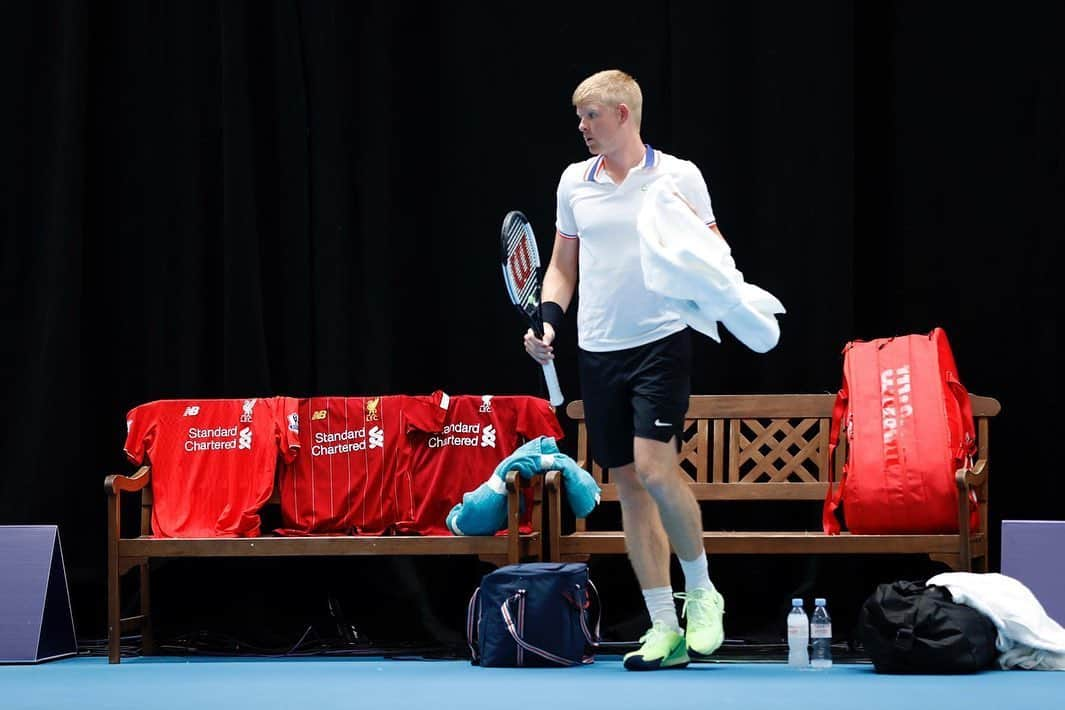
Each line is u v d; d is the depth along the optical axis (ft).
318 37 57.47
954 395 50.31
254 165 57.52
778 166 55.47
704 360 56.29
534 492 51.42
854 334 56.39
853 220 55.57
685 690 36.83
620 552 49.11
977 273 55.77
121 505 58.23
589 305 42.55
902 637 41.09
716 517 56.70
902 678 40.09
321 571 57.26
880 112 56.70
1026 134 55.36
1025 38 55.42
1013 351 55.47
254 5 58.18
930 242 56.13
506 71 58.08
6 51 58.54
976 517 49.14
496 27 58.08
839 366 55.01
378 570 57.00
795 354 55.31
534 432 52.60
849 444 50.01
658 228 40.27
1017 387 55.42
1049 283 54.85
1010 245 55.47
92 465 58.34
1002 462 55.36
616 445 42.80
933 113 56.08
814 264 55.11
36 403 57.06
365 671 45.14
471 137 58.18
